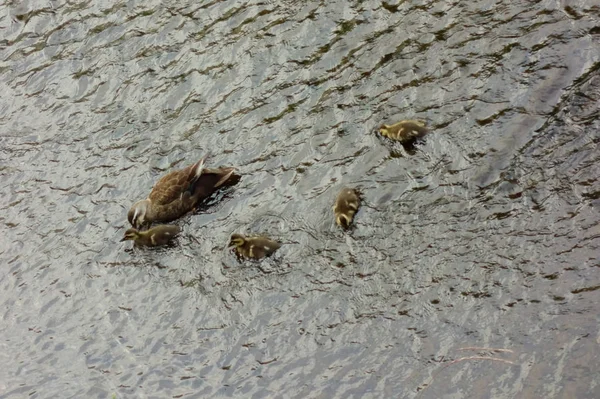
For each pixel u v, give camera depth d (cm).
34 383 771
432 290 761
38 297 802
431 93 840
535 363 730
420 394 732
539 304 745
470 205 786
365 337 753
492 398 725
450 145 812
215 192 823
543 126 808
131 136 865
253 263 789
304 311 768
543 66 834
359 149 825
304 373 748
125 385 761
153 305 787
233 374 755
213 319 775
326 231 793
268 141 842
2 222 840
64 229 828
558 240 763
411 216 789
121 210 830
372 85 854
